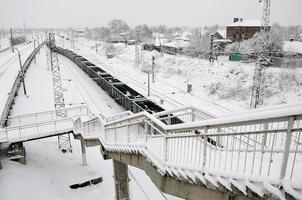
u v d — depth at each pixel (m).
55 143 23.80
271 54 43.38
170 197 16.03
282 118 4.25
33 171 18.11
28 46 102.88
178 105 29.34
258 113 4.59
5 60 62.12
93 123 15.48
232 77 35.31
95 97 36.94
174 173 6.64
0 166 16.81
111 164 20.78
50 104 34.53
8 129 19.19
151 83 41.44
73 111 30.08
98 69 49.06
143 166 8.92
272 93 29.88
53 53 54.69
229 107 28.09
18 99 34.69
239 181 4.98
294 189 4.10
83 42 138.62
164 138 7.10
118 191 14.60
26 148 21.47
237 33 58.56
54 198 16.00
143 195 16.42
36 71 54.66
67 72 55.50
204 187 5.92
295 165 5.38
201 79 38.75
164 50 66.69
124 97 30.45
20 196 15.06
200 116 9.41
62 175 18.83
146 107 25.58
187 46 61.75
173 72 45.66
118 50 81.25
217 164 6.09
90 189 17.67
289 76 31.38
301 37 70.12
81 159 21.47
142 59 60.66
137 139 10.12
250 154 6.45
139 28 106.00
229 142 8.62
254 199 4.73
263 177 4.53
